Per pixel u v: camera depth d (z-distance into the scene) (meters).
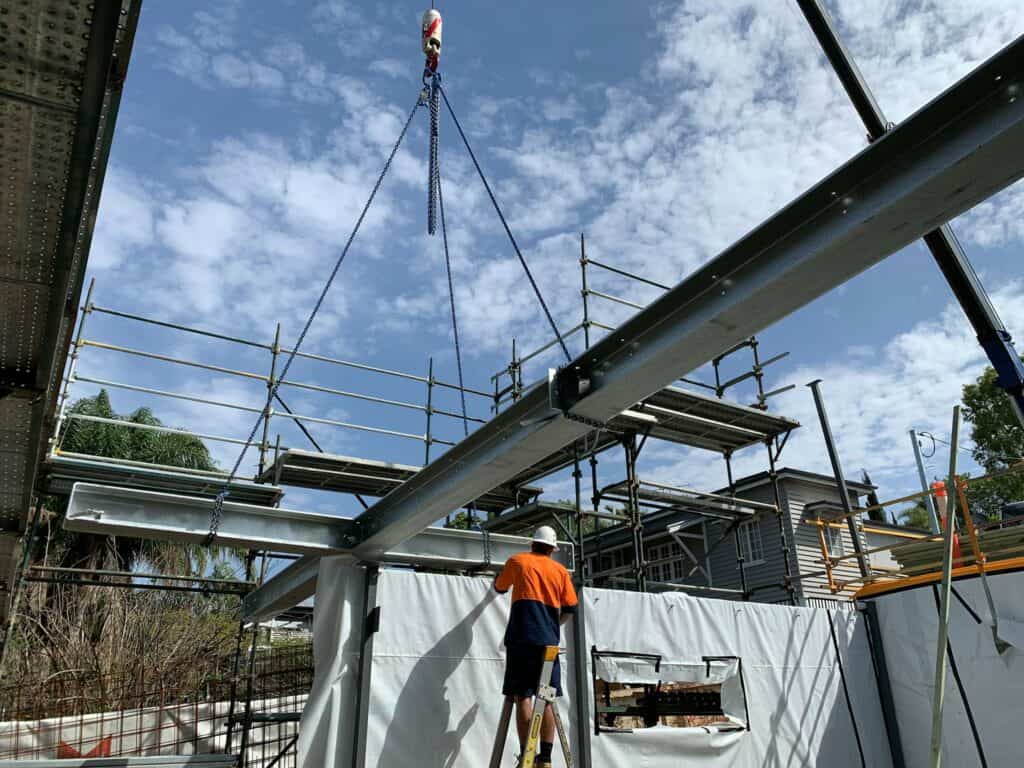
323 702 5.30
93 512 5.31
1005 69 2.89
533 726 4.77
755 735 7.29
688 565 18.19
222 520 5.70
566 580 5.53
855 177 3.30
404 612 5.76
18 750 7.70
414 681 5.60
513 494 13.77
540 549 5.62
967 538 8.52
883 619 8.75
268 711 9.16
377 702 5.42
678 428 12.17
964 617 8.00
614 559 19.62
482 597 6.12
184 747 8.70
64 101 3.11
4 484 6.13
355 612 5.64
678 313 4.03
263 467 10.62
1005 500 23.25
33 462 5.76
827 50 8.47
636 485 11.55
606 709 6.52
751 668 7.55
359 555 6.07
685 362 4.12
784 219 3.51
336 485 12.41
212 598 16.16
